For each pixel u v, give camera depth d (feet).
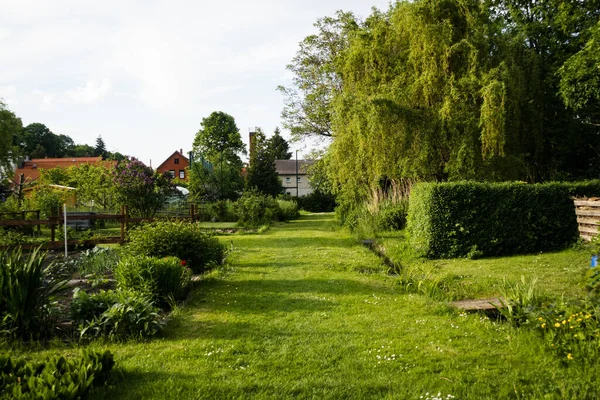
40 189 76.74
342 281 27.30
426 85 46.39
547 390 11.42
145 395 11.80
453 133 44.68
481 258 35.60
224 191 114.01
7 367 12.03
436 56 46.06
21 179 81.51
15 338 16.05
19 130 110.01
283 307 21.27
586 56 46.29
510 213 36.70
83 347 15.56
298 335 16.97
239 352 15.21
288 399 11.64
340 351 15.14
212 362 14.19
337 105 53.88
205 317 19.69
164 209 83.66
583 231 32.22
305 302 22.17
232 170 121.60
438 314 19.63
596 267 16.21
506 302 17.85
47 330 16.93
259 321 18.92
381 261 35.63
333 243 49.44
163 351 15.16
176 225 31.76
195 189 112.47
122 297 17.40
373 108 46.16
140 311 17.02
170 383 12.48
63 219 39.37
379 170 49.01
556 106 56.29
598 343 12.92
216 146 197.77
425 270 30.35
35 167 215.72
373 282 26.99
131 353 14.97
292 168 237.04
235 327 18.10
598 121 59.26
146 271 21.58
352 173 54.70
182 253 29.81
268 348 15.53
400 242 44.98
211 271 30.58
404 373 13.15
